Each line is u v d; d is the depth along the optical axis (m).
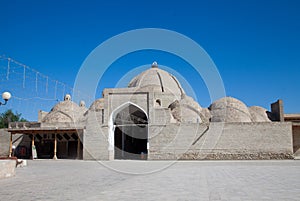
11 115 59.62
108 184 10.73
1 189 9.60
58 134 33.12
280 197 7.87
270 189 9.28
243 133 26.91
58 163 23.77
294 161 23.95
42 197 8.05
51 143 33.97
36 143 34.28
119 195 8.30
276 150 26.45
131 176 13.61
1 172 12.88
